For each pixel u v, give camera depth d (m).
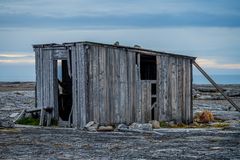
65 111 28.80
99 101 26.45
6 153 17.98
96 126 25.64
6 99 46.56
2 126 26.06
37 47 27.94
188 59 31.88
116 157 17.28
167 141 21.73
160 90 29.88
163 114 30.06
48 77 27.58
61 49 26.86
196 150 19.09
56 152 18.27
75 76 26.23
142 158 17.16
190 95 32.06
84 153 18.09
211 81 32.31
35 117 28.25
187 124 31.34
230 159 17.16
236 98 59.56
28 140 21.41
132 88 28.27
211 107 44.31
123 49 27.73
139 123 27.06
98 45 26.45
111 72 27.12
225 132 25.61
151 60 30.55
